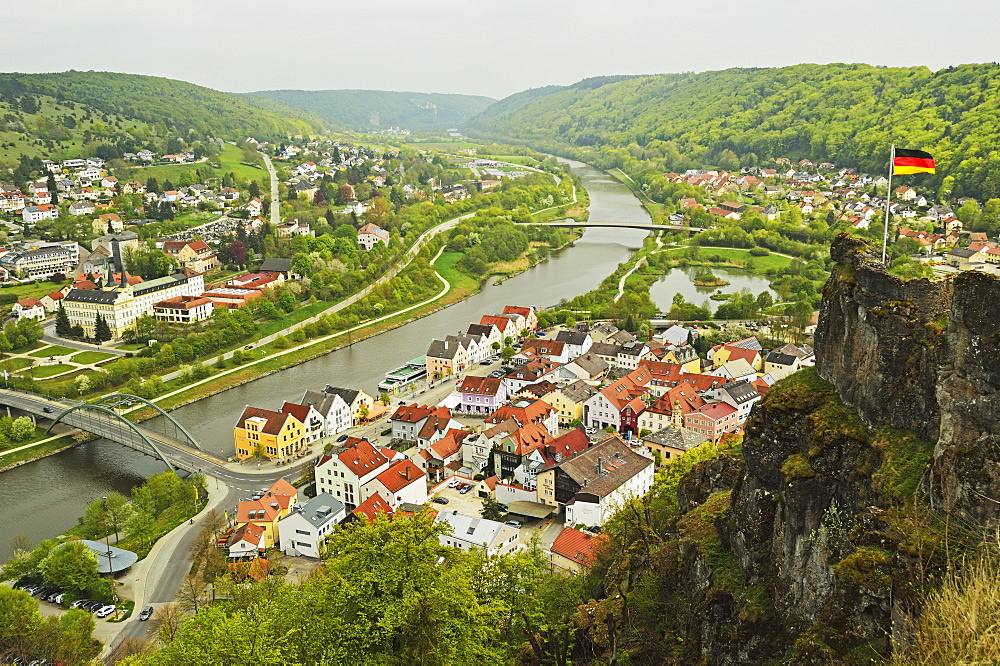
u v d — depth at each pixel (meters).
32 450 199.62
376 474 159.75
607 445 156.00
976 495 52.59
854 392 67.25
